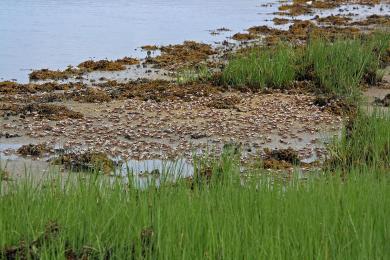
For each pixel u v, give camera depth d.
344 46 40.72
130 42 51.31
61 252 14.41
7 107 32.75
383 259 14.45
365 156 24.97
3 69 42.09
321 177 19.70
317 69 38.78
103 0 73.31
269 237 14.79
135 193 18.39
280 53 39.78
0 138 28.69
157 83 38.59
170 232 15.16
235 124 30.89
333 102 34.12
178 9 68.75
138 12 66.00
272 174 20.95
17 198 17.47
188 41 50.91
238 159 22.38
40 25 57.44
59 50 47.84
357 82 37.41
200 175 21.58
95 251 15.40
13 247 15.47
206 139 28.88
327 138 29.20
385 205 16.89
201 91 36.50
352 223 15.38
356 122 27.77
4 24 57.47
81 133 29.44
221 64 43.88
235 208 16.66
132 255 15.41
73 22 59.34
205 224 15.73
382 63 42.75
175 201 17.39
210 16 64.62
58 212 16.84
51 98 34.94
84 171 24.78
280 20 62.12
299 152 27.48
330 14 66.81
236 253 14.33
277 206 16.89
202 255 14.71
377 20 61.53
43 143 28.06
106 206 16.91
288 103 34.62
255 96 36.09
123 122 31.03
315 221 15.87
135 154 27.00
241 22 61.47
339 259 14.37
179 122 31.09
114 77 40.72
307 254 14.53
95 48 48.84
